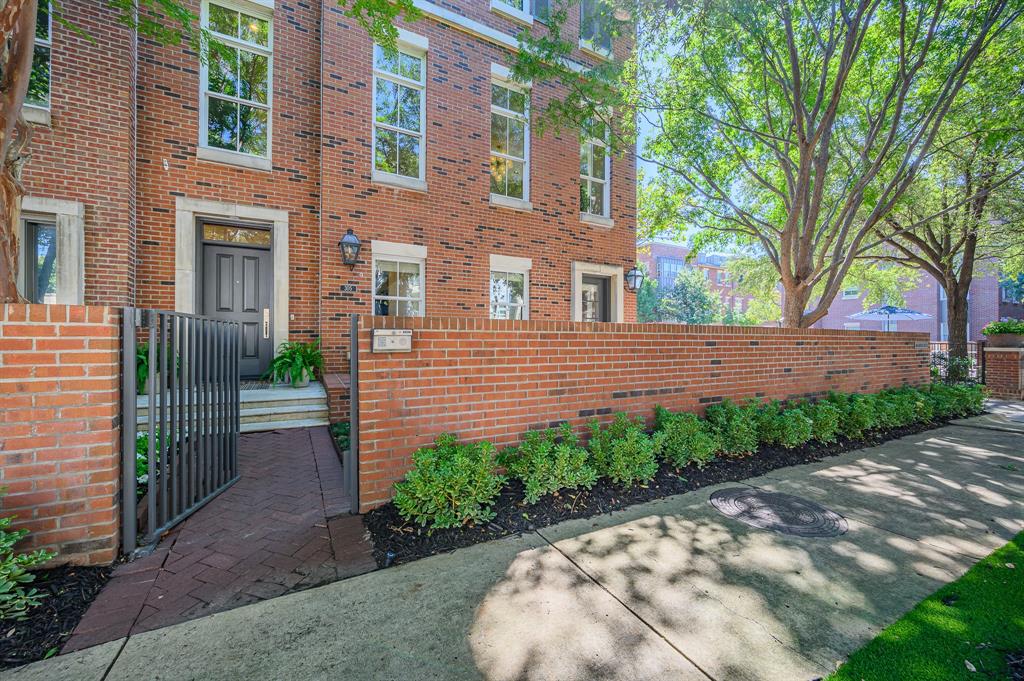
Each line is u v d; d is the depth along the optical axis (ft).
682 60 25.91
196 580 8.32
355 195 24.68
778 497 12.96
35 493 8.02
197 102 22.34
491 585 8.27
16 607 7.03
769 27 23.79
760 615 7.43
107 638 6.72
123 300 19.93
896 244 43.19
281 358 22.38
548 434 13.24
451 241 27.45
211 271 23.98
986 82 25.93
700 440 14.64
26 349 7.95
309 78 24.86
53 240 19.85
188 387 11.17
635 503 12.33
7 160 9.37
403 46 26.48
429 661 6.33
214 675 6.03
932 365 41.09
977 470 15.69
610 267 33.96
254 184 23.48
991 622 7.30
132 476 9.12
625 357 15.69
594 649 6.59
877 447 18.90
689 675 6.09
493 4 28.43
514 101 30.32
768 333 20.15
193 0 22.34
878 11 24.53
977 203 36.27
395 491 11.41
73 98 19.11
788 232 26.91
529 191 30.48
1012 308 74.43
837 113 28.76
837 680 6.00
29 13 9.22
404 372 11.61
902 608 7.66
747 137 31.14
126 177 20.02
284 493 12.60
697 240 42.29
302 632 6.93
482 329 12.74
